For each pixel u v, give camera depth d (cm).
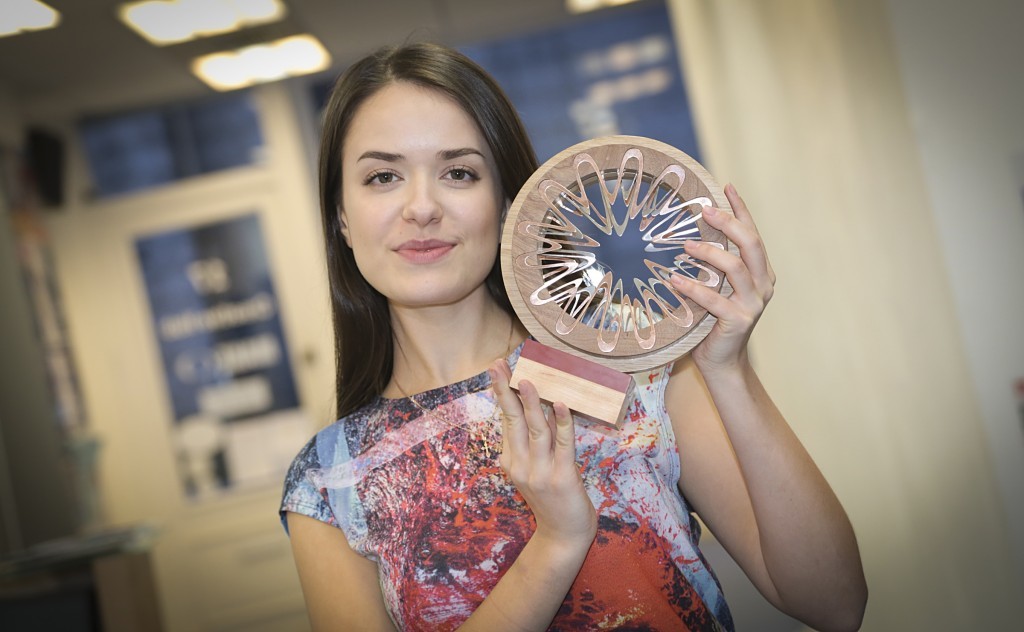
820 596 101
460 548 105
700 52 311
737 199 95
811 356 258
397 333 119
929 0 187
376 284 109
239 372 501
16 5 359
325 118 115
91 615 307
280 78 490
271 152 504
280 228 503
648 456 106
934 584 220
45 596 307
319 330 498
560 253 105
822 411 257
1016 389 188
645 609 103
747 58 272
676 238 97
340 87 113
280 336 502
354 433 116
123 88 471
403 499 110
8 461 385
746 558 107
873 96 205
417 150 104
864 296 228
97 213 499
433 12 457
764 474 98
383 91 107
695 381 111
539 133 505
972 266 189
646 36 500
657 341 96
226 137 504
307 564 114
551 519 95
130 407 496
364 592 112
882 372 225
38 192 479
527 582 96
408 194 105
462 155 106
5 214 423
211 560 494
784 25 246
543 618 96
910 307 208
